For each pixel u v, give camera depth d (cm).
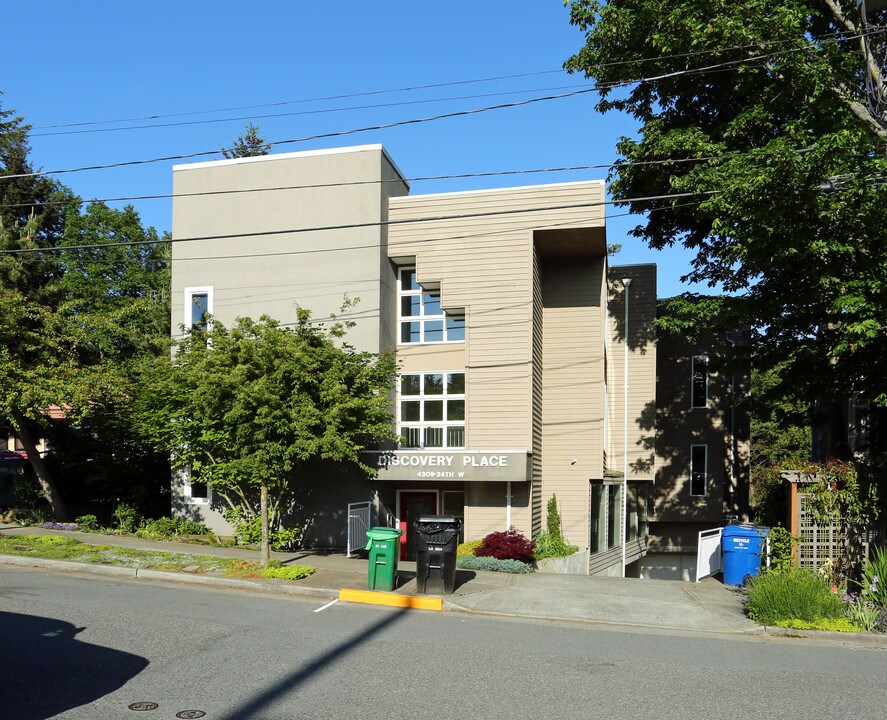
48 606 1084
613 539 2361
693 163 1794
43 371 1791
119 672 780
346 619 1091
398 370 1884
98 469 2212
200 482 1897
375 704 704
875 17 1538
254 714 664
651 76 1825
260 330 1516
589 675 830
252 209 2058
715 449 2762
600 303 2128
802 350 1638
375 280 1966
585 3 1842
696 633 1112
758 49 1548
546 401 2130
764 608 1155
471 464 1830
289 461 1458
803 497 1336
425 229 1998
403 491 2044
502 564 1619
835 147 1229
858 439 2041
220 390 1427
